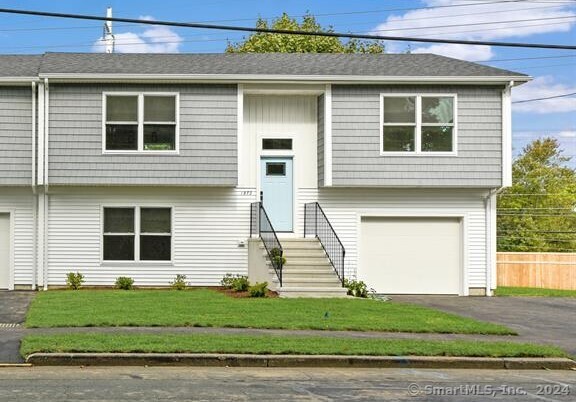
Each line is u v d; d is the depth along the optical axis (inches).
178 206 924.0
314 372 458.0
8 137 889.5
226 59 1005.2
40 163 884.0
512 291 1050.7
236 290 848.9
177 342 501.4
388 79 901.8
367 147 910.4
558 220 1892.2
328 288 807.7
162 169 895.7
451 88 917.2
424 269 948.0
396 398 381.1
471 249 947.3
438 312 690.2
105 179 891.4
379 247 944.3
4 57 1016.9
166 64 955.3
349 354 484.7
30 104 894.4
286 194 944.3
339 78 900.0
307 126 949.2
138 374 438.6
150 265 920.3
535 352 503.2
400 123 914.1
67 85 892.0
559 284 1221.7
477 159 917.2
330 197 942.4
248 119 944.3
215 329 574.6
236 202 931.3
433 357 487.8
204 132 901.2
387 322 616.7
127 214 924.0
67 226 914.7
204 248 924.0
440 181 913.5
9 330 560.4
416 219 948.6
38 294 798.5
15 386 398.0
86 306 684.1
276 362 474.9
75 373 439.8
